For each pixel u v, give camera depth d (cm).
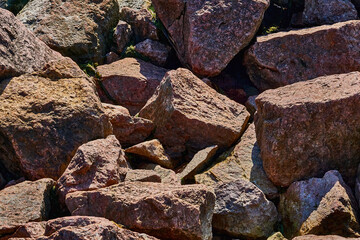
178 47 982
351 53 885
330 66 897
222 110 804
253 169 712
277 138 680
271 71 921
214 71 920
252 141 758
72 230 446
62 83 738
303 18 1020
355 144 674
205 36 924
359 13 1045
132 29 1055
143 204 534
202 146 776
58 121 687
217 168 717
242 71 979
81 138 689
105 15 1041
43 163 668
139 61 990
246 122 812
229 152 761
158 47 1016
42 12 1005
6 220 549
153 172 655
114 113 772
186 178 714
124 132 777
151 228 529
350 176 680
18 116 682
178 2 962
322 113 666
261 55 923
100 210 552
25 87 721
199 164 719
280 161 680
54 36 959
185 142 780
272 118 693
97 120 703
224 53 923
